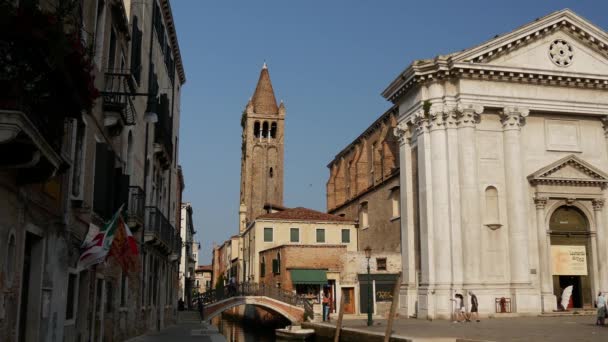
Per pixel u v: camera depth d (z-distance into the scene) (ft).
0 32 26.53
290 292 148.05
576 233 121.60
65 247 42.91
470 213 114.11
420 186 119.96
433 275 114.42
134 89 61.21
